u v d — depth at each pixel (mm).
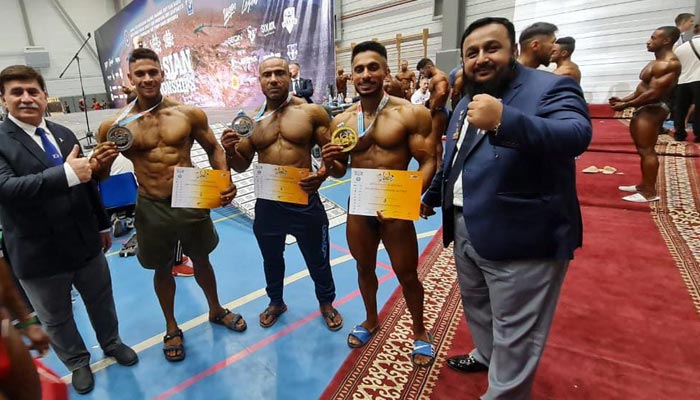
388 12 10445
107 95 18828
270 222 2117
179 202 1855
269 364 2029
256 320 2443
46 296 1752
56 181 1512
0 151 1546
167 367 2047
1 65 16562
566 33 8031
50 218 1675
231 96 11070
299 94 4828
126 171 3967
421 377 1854
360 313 2463
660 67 3521
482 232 1288
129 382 1946
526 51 3027
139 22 13984
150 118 1838
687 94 5820
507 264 1293
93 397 1854
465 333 2166
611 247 3062
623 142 6312
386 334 2197
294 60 8969
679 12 6848
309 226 2125
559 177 1194
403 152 1728
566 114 1068
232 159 2010
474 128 1313
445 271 2906
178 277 3043
